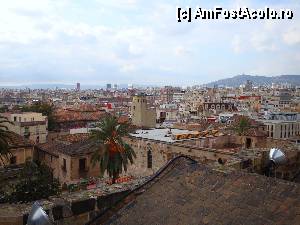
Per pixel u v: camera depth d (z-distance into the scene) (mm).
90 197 12008
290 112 129250
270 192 8992
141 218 10148
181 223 9250
